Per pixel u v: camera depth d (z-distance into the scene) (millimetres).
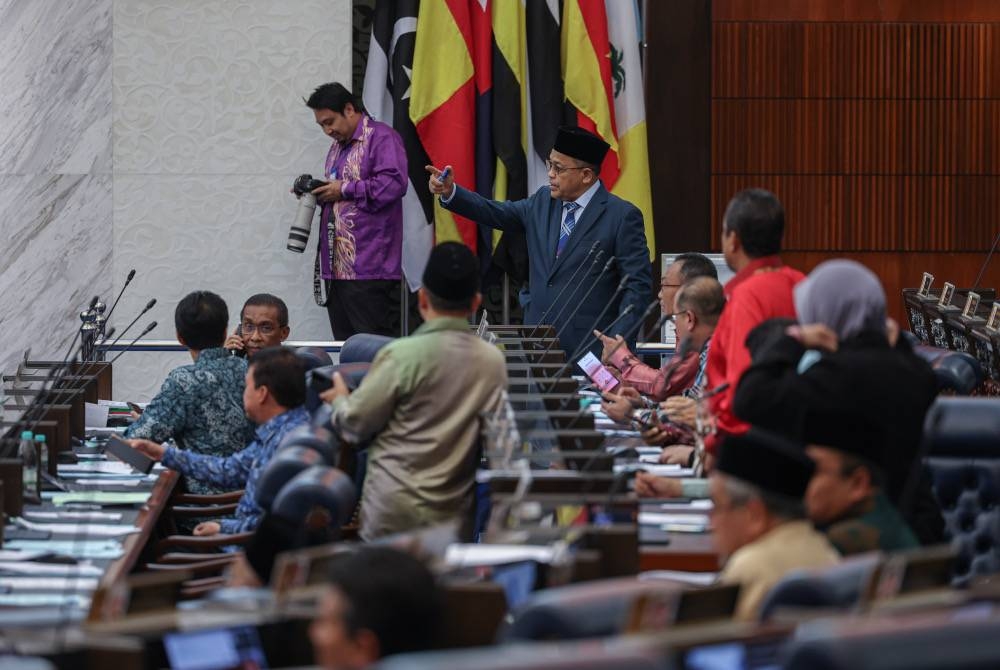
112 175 16453
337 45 16531
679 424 8750
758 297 7254
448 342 7805
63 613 4578
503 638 3855
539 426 7461
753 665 3553
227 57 16469
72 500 8320
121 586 4055
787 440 5254
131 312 16484
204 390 9992
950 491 7750
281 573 4219
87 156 16422
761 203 7504
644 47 17203
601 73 15898
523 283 16031
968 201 17766
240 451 10094
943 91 17656
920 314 13188
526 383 8500
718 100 17422
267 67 16500
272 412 8516
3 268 16391
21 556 6660
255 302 11320
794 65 17516
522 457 6707
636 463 8125
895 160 17672
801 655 3162
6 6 16297
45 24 16344
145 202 16453
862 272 6273
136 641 3857
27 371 11586
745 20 17406
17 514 7566
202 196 16500
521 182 15945
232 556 7828
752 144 17484
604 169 16047
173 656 4086
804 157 17594
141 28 16391
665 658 3002
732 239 7578
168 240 16484
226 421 10039
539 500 5883
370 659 3797
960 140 17672
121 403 12141
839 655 3115
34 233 16406
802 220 17656
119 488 8766
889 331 6352
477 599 4512
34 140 16391
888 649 3143
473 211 12492
